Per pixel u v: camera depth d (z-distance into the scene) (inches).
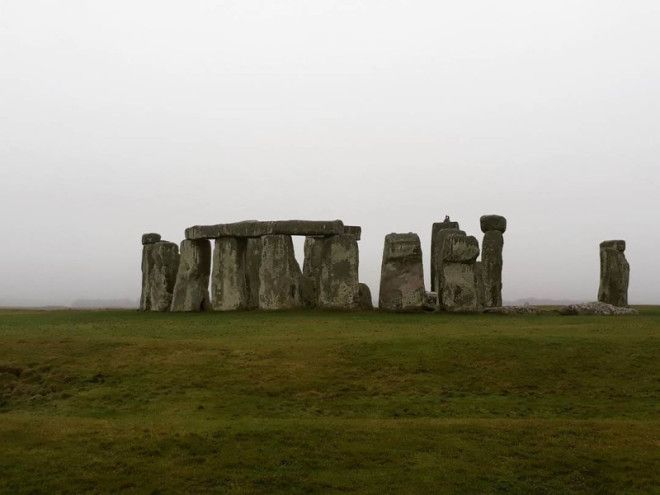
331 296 1179.9
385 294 1172.5
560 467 475.8
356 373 680.4
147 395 640.4
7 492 431.8
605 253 1403.8
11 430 532.7
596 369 673.6
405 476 458.9
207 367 700.0
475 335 790.5
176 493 435.5
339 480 451.8
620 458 485.4
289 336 831.7
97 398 636.7
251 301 1299.2
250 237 1243.8
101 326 978.1
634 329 843.4
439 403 612.7
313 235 1232.2
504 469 471.8
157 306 1337.4
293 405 611.8
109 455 483.8
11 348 767.1
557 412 589.0
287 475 457.7
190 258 1280.8
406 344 750.5
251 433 519.8
